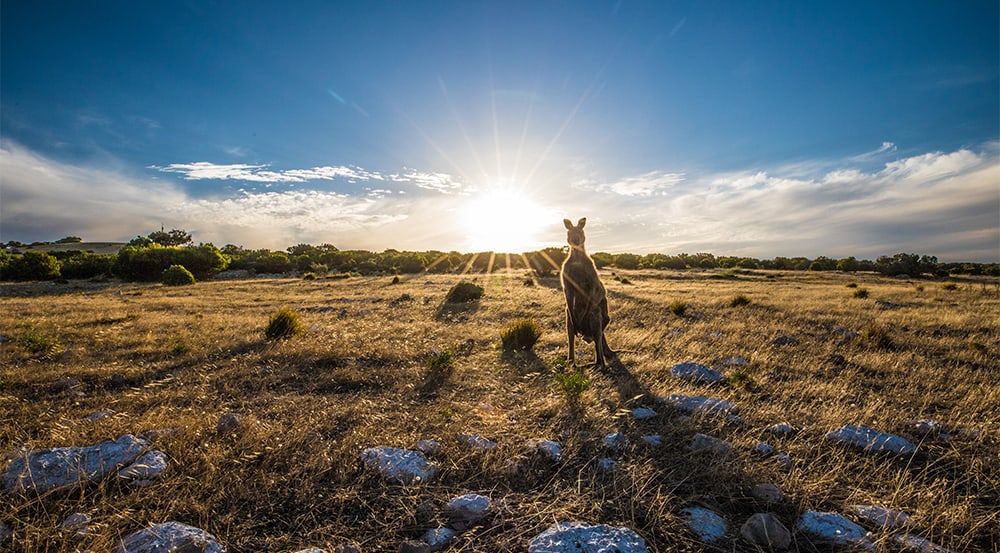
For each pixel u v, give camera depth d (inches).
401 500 117.0
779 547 99.5
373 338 346.6
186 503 113.4
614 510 113.5
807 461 140.9
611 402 197.3
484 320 460.1
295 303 661.3
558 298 642.2
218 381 228.5
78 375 236.5
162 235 3036.4
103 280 1598.2
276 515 111.8
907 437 159.8
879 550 96.3
